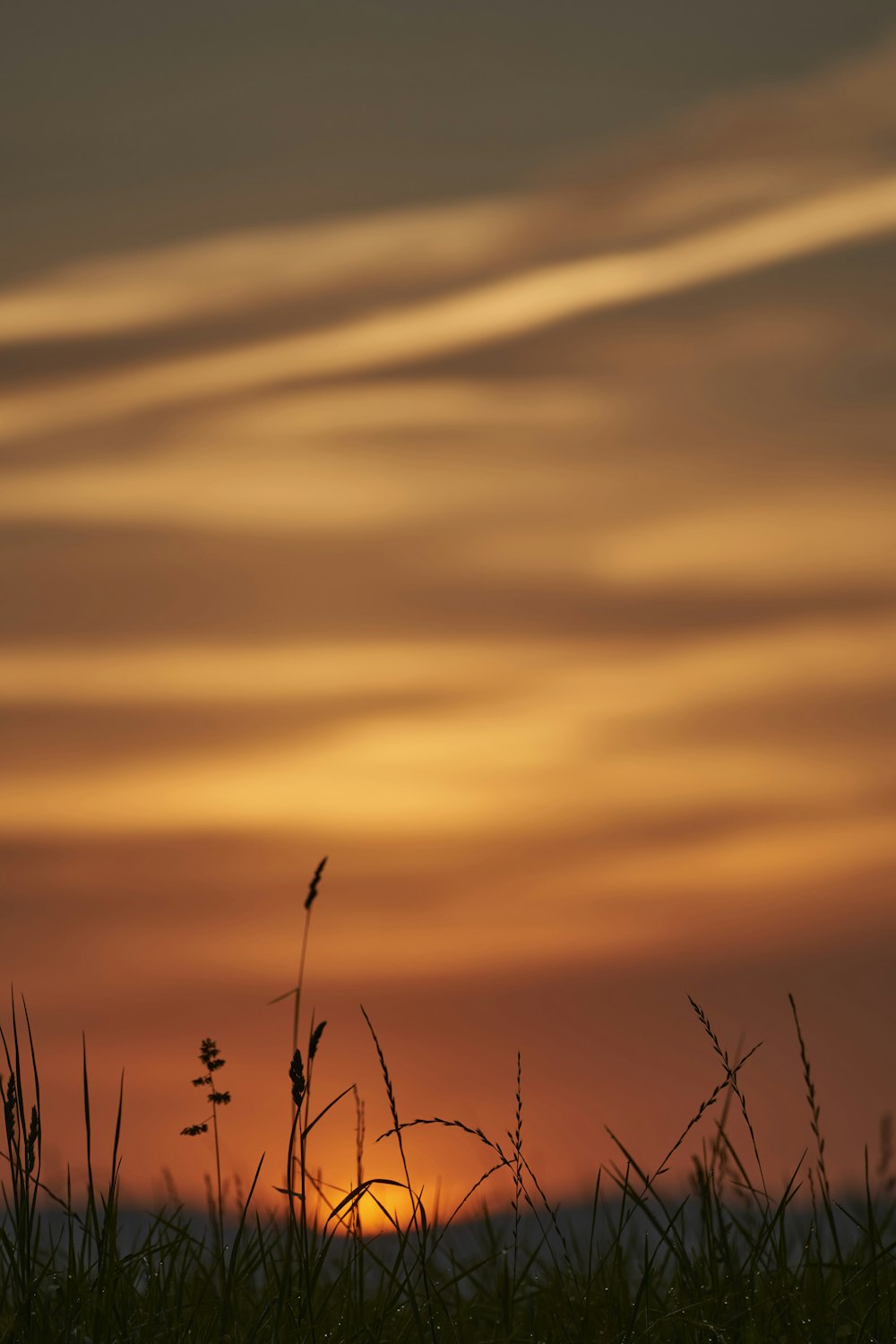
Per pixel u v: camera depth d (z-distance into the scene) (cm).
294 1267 949
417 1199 849
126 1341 808
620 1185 902
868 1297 873
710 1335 842
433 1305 862
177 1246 893
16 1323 802
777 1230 945
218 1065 856
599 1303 912
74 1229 895
